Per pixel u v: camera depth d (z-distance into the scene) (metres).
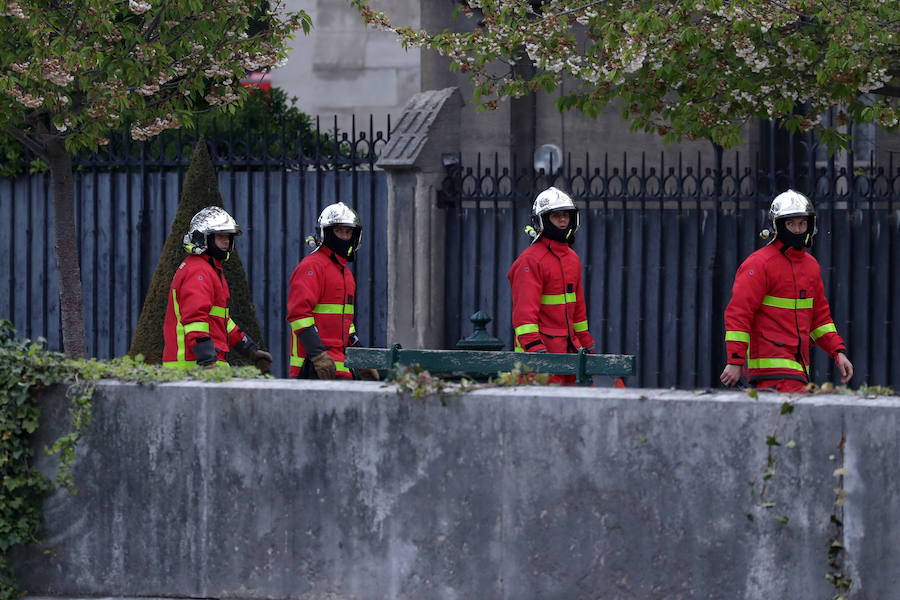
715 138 32.41
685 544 16.56
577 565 17.05
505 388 17.75
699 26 30.67
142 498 19.02
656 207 42.72
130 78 32.50
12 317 43.16
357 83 57.91
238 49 34.53
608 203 43.06
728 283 38.59
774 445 16.16
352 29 57.91
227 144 40.91
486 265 39.38
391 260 38.91
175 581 18.91
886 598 15.69
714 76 31.14
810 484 16.00
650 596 16.72
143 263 41.66
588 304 39.59
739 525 16.34
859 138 44.41
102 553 19.20
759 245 38.25
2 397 19.17
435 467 17.69
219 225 28.19
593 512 16.97
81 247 42.25
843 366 27.23
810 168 37.69
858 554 15.79
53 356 19.97
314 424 18.23
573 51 32.06
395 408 17.84
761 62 29.72
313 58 58.41
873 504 15.72
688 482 16.55
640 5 30.80
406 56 57.22
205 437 18.72
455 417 17.58
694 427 16.52
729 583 16.38
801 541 16.05
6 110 32.31
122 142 41.94
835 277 37.88
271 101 48.12
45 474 19.39
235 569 18.62
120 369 19.62
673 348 39.03
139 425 19.02
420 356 23.55
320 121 58.25
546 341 28.78
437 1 47.16
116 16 36.31
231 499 18.62
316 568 18.23
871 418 15.72
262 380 19.11
